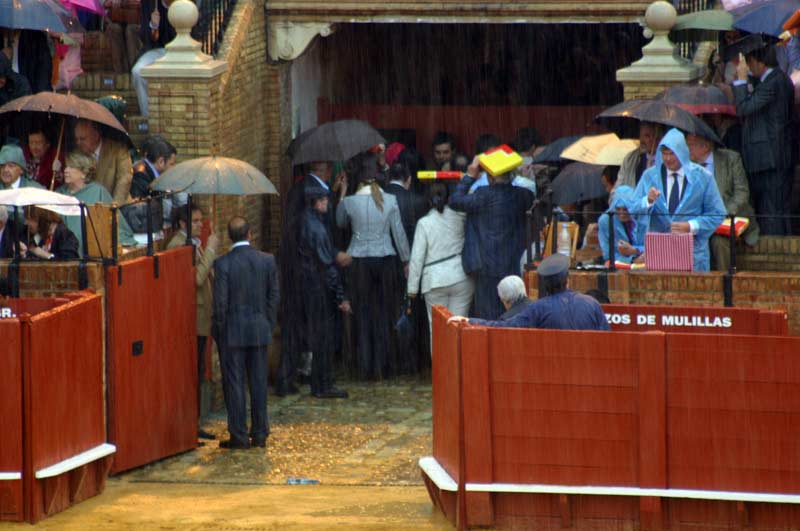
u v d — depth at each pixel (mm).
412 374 41844
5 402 26375
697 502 24562
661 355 24297
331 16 45500
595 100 54312
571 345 24625
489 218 38438
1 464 26469
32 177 36375
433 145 49125
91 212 31344
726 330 28125
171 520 26656
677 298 31156
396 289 41156
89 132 35125
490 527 25297
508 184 38438
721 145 34750
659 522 24625
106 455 29062
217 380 38406
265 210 46062
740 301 31031
